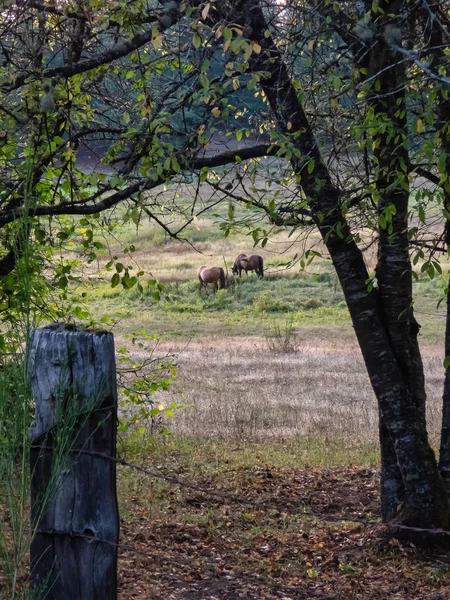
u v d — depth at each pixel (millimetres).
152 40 6270
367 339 7805
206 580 6992
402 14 6602
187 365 26609
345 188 7512
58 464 3193
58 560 3312
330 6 6836
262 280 47125
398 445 7879
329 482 11406
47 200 8688
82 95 8180
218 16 7039
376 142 6633
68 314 10148
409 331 8156
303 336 35719
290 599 6535
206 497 10352
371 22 6715
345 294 7824
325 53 7355
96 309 41000
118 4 6523
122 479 11102
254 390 21766
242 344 33375
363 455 13484
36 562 3338
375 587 6883
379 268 8039
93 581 3291
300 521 9273
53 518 3312
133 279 7953
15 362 3355
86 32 8328
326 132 7605
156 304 43094
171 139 7500
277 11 7414
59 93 7027
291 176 7730
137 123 7852
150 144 6977
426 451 7902
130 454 13094
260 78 6777
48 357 3277
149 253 52719
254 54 6875
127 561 7379
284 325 38562
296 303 42594
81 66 6859
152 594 6402
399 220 7695
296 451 13883
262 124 8188
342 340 34562
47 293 9961
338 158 7730
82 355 3254
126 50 6824
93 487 3301
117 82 8914
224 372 25344
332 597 6527
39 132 7375
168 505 9844
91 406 3230
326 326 38125
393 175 7016
